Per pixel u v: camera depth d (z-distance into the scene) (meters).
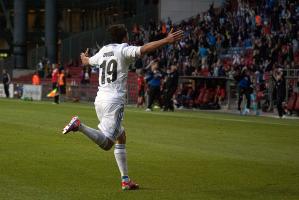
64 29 77.19
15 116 28.58
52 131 21.22
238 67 38.34
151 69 36.88
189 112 34.31
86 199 10.21
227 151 16.62
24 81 62.34
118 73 10.81
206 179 12.22
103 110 10.80
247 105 33.44
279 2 43.94
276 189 11.25
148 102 35.44
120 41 11.05
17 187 11.16
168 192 10.86
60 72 45.94
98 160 14.51
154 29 51.62
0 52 83.88
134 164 14.08
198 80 39.09
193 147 17.41
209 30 46.84
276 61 38.22
